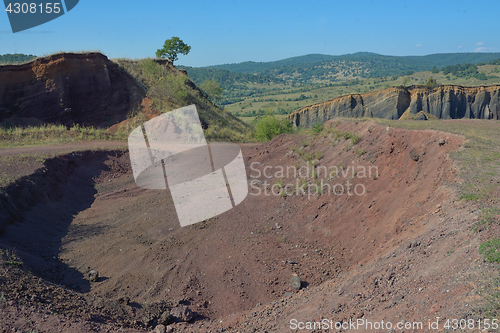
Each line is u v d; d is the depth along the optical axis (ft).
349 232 31.86
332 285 23.61
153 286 26.84
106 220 40.50
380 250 24.94
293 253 31.30
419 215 25.12
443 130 34.53
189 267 29.17
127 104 93.30
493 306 12.35
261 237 34.19
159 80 108.17
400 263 19.88
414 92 193.98
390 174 34.86
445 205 23.24
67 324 18.16
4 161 45.39
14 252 27.25
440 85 193.67
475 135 32.27
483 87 188.14
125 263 30.22
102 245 33.73
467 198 22.20
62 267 29.43
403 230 25.31
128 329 20.20
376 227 29.71
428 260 18.42
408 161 34.06
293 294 24.88
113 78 95.91
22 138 67.10
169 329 21.35
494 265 14.74
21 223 34.06
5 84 82.23
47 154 51.42
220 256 30.86
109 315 21.62
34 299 20.06
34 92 84.74
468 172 25.63
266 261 29.94
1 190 34.99
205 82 137.80
